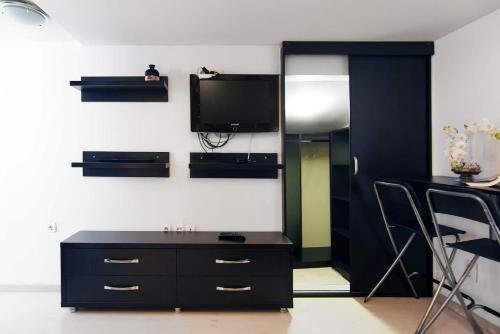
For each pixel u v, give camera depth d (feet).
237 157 8.87
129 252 7.47
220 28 7.72
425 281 8.63
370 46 8.47
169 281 7.48
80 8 6.64
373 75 8.57
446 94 8.16
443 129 7.49
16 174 8.79
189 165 8.29
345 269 9.50
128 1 6.35
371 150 8.56
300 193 9.97
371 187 8.57
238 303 7.48
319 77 8.77
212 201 8.87
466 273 6.31
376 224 8.59
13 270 8.81
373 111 8.57
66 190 8.79
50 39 8.52
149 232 8.63
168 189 8.86
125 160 8.62
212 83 8.56
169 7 6.63
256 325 6.97
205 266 7.48
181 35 8.13
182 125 8.85
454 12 6.89
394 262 7.92
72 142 8.79
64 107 8.77
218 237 8.05
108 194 8.83
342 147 9.69
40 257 8.81
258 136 8.91
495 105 6.79
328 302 8.20
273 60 8.86
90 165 8.11
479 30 7.16
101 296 7.47
